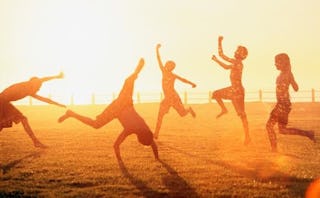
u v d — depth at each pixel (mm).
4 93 13758
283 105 14367
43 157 13656
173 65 16953
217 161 12828
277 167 11852
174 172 11188
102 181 10172
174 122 29578
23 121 14391
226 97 16312
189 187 9555
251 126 25172
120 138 12898
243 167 11852
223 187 9562
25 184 9922
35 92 13852
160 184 9852
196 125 27016
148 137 12836
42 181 10195
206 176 10664
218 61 16406
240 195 8898
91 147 16141
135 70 12867
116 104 12742
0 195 8977
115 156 13859
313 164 12391
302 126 24641
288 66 14445
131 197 8773
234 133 21312
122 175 10820
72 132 22328
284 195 8883
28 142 17781
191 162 12680
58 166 12086
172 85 16969
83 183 9977
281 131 14562
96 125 12578
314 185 9766
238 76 16188
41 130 23625
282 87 14359
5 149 15648
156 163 12531
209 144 17000
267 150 15203
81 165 12211
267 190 9312
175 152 14781
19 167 12000
